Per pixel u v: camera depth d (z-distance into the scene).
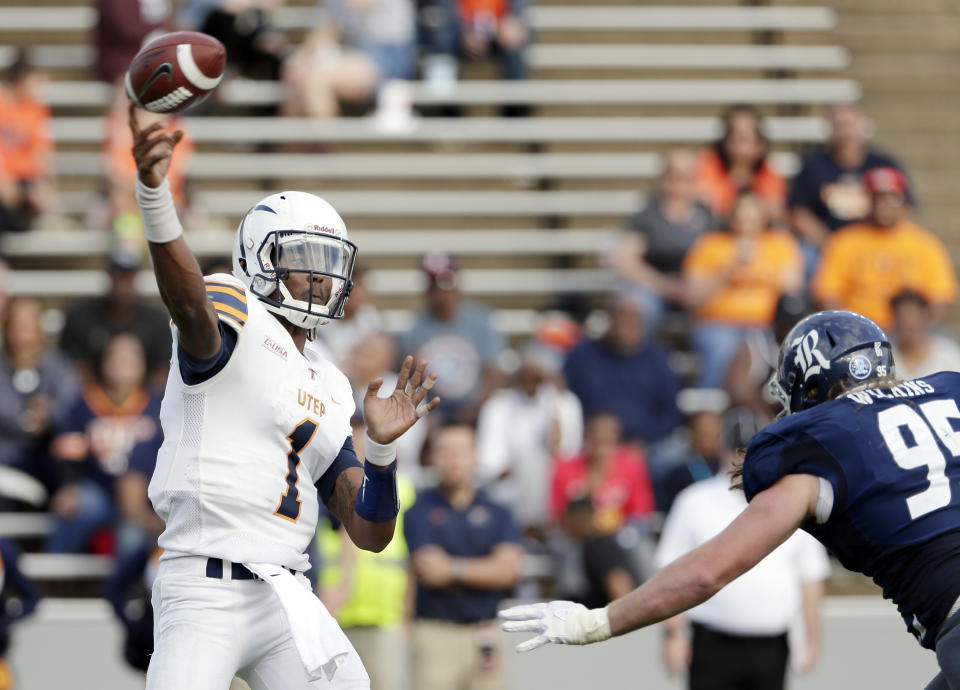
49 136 44.50
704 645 26.36
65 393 34.28
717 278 36.62
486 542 27.66
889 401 15.23
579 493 31.22
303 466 15.69
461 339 35.28
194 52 14.32
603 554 30.06
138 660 25.44
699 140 46.06
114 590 25.95
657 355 35.16
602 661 32.50
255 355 15.22
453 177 44.72
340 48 44.72
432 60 45.69
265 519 15.33
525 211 44.06
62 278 41.06
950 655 14.34
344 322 34.41
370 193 44.41
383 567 27.11
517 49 45.69
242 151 44.84
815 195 39.12
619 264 38.00
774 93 47.00
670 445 34.09
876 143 46.91
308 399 15.62
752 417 30.03
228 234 41.12
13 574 27.27
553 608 14.80
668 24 48.03
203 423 15.15
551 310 41.00
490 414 34.69
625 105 46.62
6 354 34.25
